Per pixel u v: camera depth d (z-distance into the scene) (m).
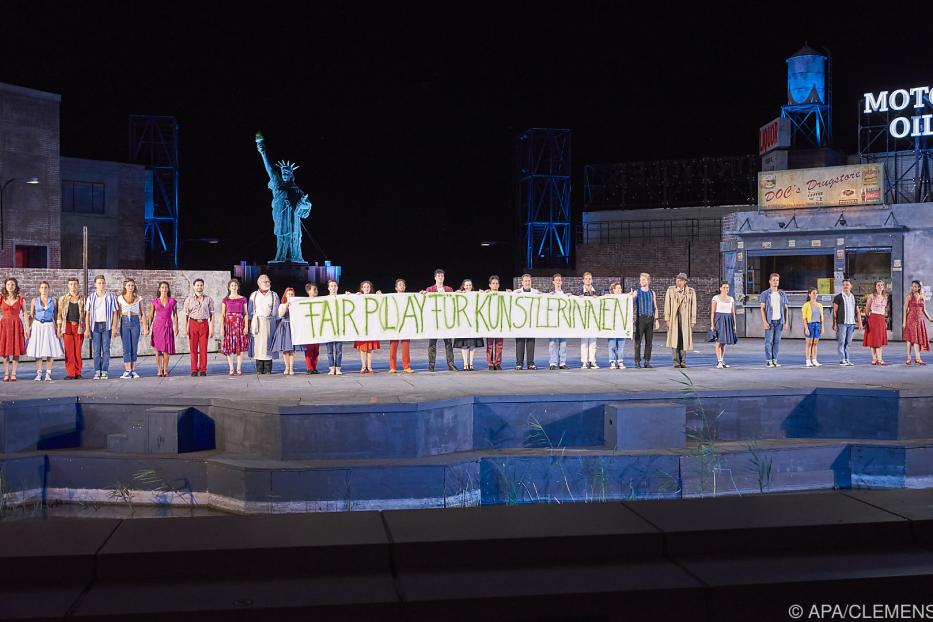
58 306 15.91
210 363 20.00
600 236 53.75
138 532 5.38
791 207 31.22
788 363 19.30
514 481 11.95
